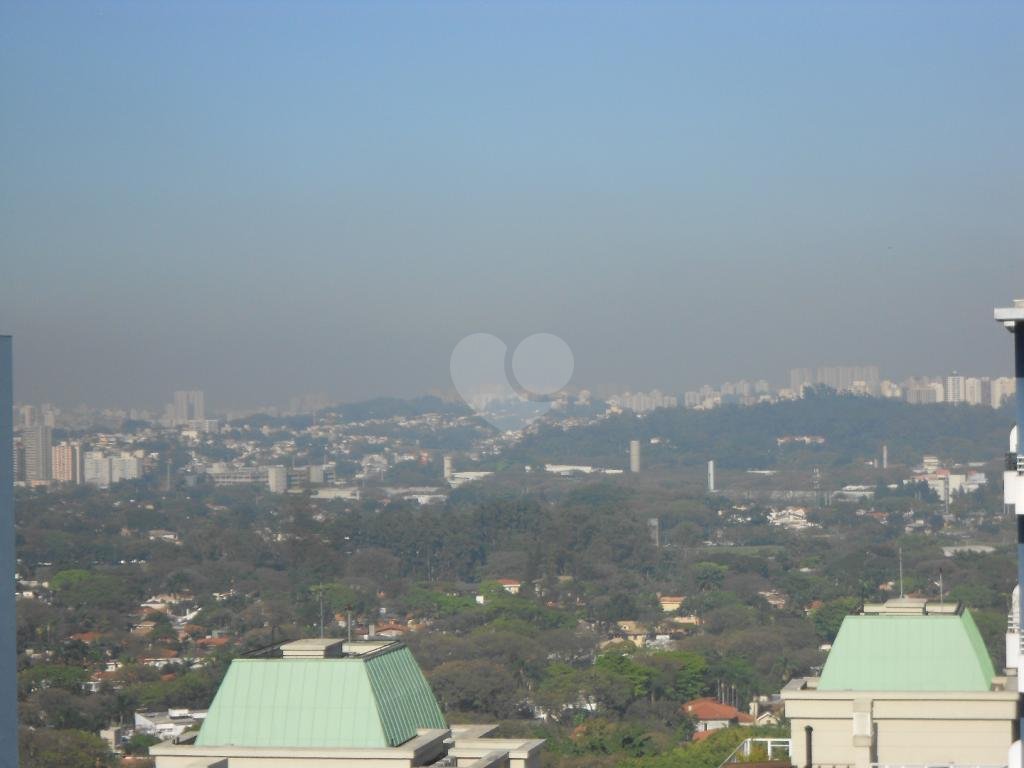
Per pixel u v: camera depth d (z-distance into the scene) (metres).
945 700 62.47
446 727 64.00
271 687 60.38
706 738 161.62
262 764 58.69
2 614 46.88
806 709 63.38
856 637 64.81
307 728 59.56
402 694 62.28
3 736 46.88
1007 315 44.47
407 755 58.09
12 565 47.38
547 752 168.50
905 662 63.97
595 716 196.25
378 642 65.75
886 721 62.94
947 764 62.19
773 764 67.62
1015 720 61.88
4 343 47.03
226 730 59.97
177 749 58.88
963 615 66.94
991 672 65.56
